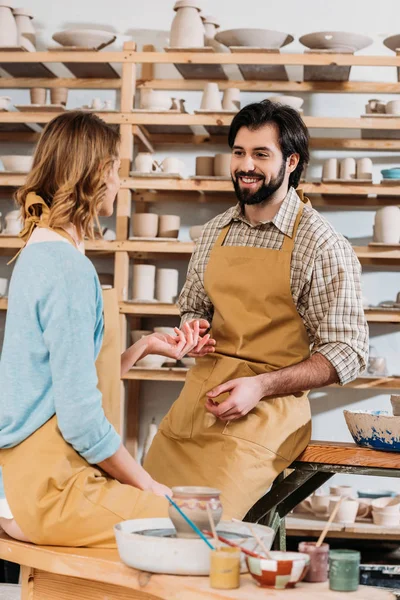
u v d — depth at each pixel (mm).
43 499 1740
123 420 4125
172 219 4043
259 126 2516
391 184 3930
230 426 2441
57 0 4441
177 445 2541
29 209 1920
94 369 1776
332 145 4246
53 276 1764
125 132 4043
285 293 2480
